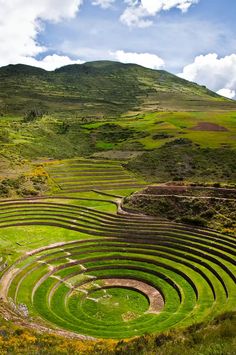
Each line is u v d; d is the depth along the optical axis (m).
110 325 43.72
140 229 68.25
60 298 50.22
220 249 57.12
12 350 27.69
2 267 54.72
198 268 53.84
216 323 30.64
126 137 153.00
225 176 95.19
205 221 65.50
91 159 122.06
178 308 45.88
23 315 43.09
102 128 173.00
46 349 28.67
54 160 121.25
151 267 57.03
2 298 46.16
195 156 111.81
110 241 65.75
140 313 46.72
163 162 111.25
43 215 78.62
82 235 69.12
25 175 99.25
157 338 29.16
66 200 87.38
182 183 77.50
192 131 144.50
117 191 93.69
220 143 122.25
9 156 113.25
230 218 64.19
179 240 62.09
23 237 68.12
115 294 51.84
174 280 52.62
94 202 85.19
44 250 62.38
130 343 30.02
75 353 28.23
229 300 43.50
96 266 58.44
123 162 116.88
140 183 99.38
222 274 50.53
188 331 30.14
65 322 43.94
